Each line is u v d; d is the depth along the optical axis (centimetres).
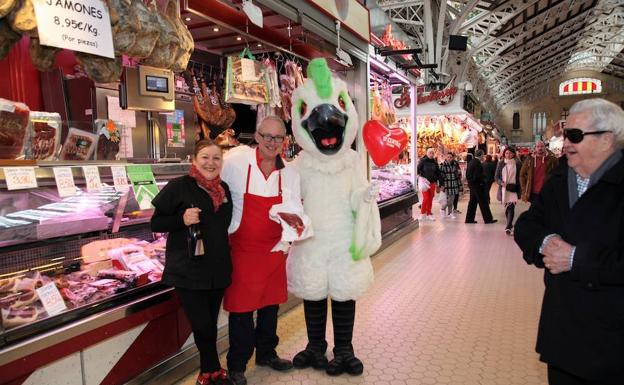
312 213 285
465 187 1870
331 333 353
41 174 220
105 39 231
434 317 385
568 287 156
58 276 251
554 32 3459
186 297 242
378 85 738
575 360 152
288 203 264
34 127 235
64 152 254
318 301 298
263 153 265
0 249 228
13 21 204
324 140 280
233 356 270
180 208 238
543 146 714
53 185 233
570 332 154
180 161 329
